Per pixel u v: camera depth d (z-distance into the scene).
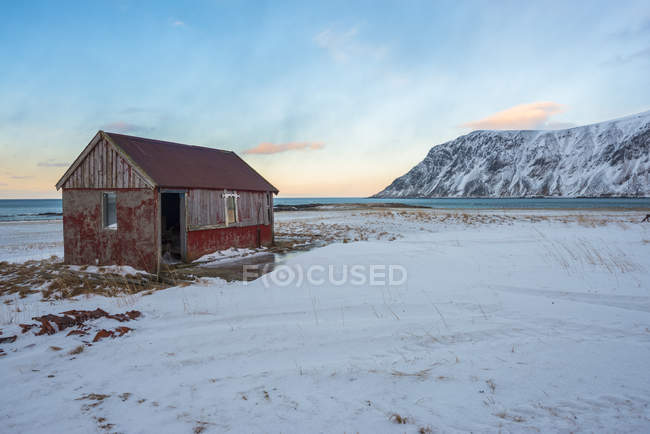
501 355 4.23
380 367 4.05
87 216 12.99
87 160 12.98
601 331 4.81
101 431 2.96
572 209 55.78
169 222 16.41
